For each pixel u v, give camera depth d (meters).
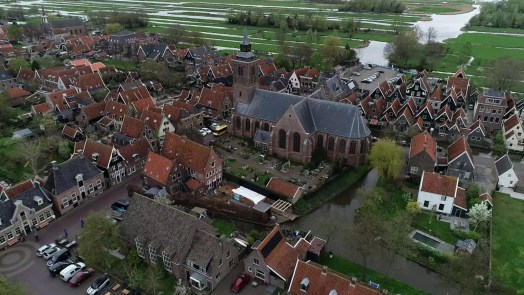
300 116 112.44
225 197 100.06
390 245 80.69
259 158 117.19
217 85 158.62
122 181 106.25
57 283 73.00
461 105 159.62
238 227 90.31
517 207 96.00
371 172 114.38
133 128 121.19
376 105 144.88
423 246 80.50
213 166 100.88
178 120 133.50
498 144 127.12
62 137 127.44
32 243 83.00
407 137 131.88
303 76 177.75
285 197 95.81
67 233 85.56
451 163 103.94
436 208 92.81
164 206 76.81
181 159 103.31
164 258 73.75
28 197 86.38
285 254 73.56
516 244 83.62
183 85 185.50
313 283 65.06
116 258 78.94
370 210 90.12
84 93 152.00
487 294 70.75
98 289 70.56
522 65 182.25
